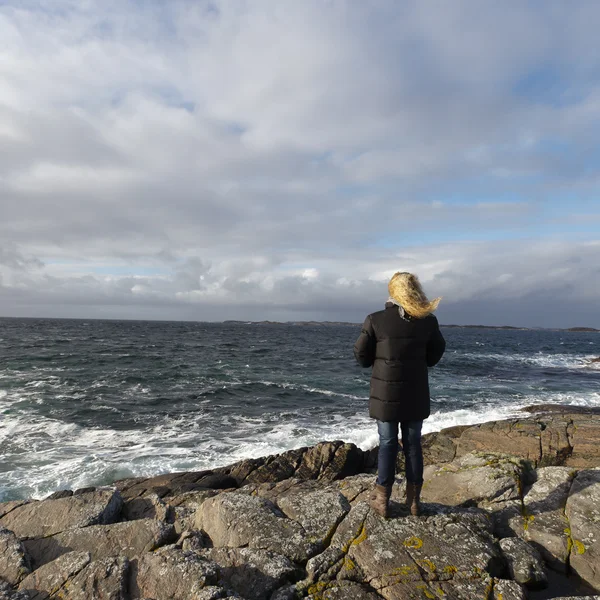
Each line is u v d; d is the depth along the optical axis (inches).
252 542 141.6
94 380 901.8
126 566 131.0
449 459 414.3
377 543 135.8
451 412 652.1
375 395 142.8
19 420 573.9
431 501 180.2
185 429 561.0
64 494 329.1
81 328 3567.9
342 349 2090.3
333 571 126.4
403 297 139.1
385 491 146.9
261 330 4926.2
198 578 121.3
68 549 152.6
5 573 135.9
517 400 786.8
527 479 189.8
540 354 2028.8
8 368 1020.5
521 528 157.5
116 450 470.6
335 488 191.8
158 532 157.4
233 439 518.3
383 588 120.3
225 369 1154.0
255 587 122.2
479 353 1941.4
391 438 144.8
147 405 691.4
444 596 116.8
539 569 133.2
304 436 530.3
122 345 1831.9
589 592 130.6
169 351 1644.9
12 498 356.2
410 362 139.8
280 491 229.6
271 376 1048.2
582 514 158.4
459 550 133.3
